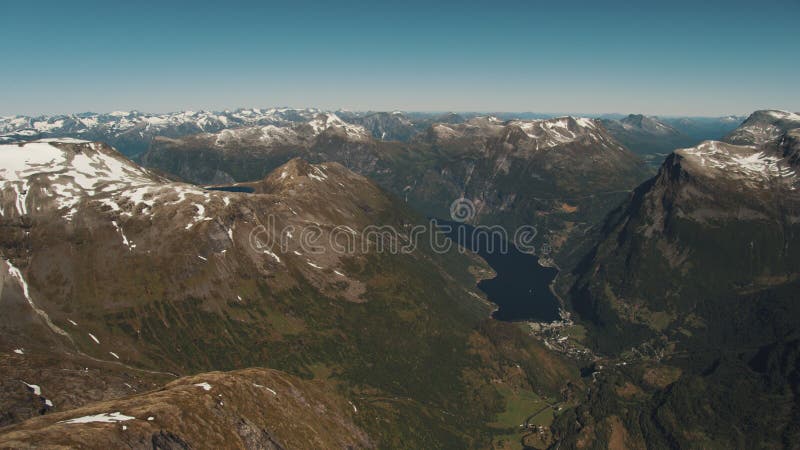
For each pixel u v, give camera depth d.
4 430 107.75
